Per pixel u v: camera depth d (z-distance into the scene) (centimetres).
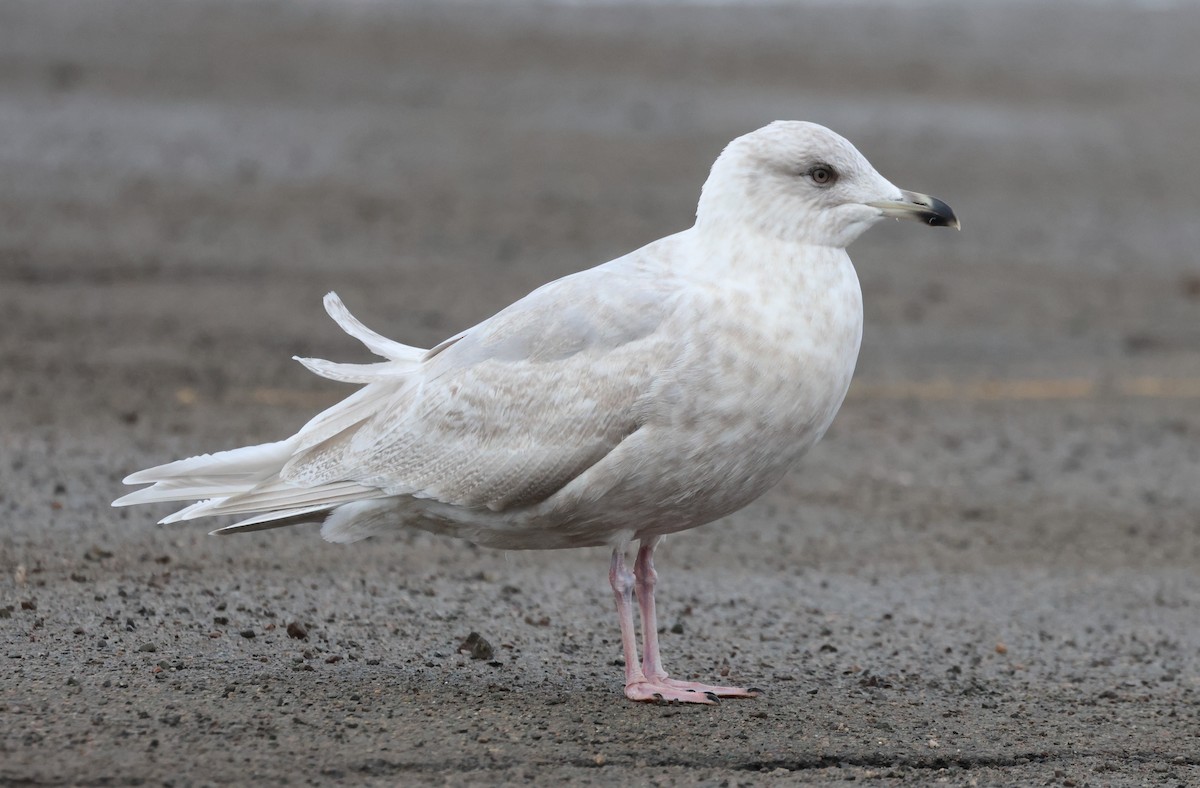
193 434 1571
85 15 4188
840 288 894
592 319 884
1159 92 4028
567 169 3155
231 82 3653
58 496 1298
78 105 3341
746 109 3653
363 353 2016
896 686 1014
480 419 895
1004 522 1508
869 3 4791
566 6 4566
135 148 3098
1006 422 1898
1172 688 1052
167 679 910
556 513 891
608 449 873
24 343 1944
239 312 2186
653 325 873
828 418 896
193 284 2330
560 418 877
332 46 4056
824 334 879
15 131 3120
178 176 2956
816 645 1101
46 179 2864
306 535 1260
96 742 805
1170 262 2822
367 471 914
